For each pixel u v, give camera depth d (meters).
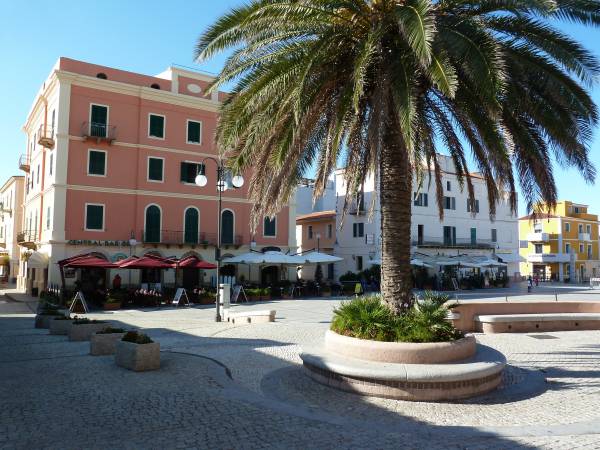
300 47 8.55
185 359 9.91
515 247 52.28
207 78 35.56
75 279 29.55
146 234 32.41
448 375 7.08
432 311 8.26
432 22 6.61
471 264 40.22
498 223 50.75
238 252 36.38
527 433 5.65
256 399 6.88
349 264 43.81
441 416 6.39
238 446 5.09
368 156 10.04
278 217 38.38
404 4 7.77
